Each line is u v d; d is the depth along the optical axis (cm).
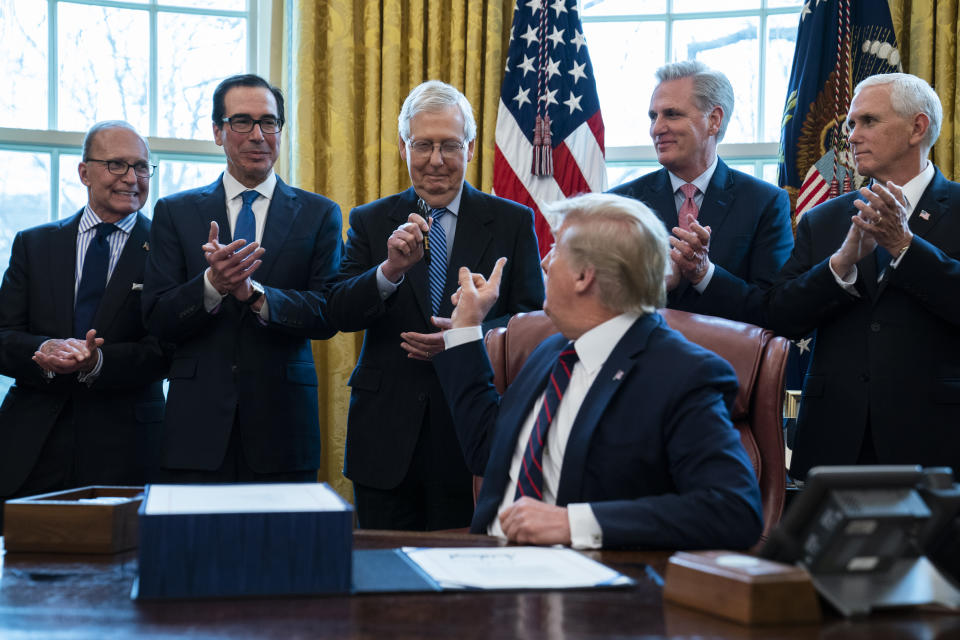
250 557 113
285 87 410
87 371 283
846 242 237
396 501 269
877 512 105
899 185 258
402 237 251
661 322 173
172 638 97
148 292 276
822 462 248
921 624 104
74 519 139
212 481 264
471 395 190
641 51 428
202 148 420
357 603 110
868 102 257
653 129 288
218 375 268
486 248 277
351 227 291
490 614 106
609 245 167
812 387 254
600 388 164
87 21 411
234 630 100
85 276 302
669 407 157
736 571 106
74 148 407
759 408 203
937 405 238
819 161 369
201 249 279
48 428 292
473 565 127
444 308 271
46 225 314
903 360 240
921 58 376
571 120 391
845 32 371
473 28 399
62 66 408
